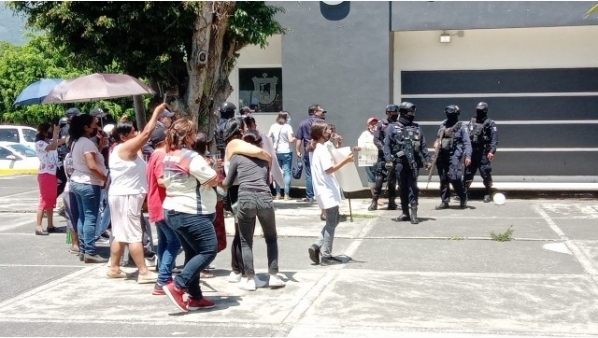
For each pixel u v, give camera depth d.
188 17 12.55
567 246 9.91
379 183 13.48
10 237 11.47
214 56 13.30
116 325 6.72
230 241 10.74
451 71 16.70
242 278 8.13
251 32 13.20
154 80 13.16
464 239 10.52
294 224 12.12
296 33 15.85
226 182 7.76
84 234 9.40
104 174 9.39
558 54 16.33
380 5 15.53
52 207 11.73
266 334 6.36
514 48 16.45
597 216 12.55
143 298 7.66
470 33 16.55
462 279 8.20
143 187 8.38
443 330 6.38
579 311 6.92
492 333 6.29
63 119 12.08
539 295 7.49
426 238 10.66
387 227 11.66
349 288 7.84
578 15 15.10
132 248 8.28
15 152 23.91
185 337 6.32
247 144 7.74
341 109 15.79
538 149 16.56
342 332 6.36
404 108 12.01
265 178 7.75
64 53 12.84
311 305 7.21
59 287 8.20
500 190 15.12
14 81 27.86
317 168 8.90
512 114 16.59
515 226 11.58
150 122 8.20
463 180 13.62
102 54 12.55
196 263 6.94
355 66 15.70
